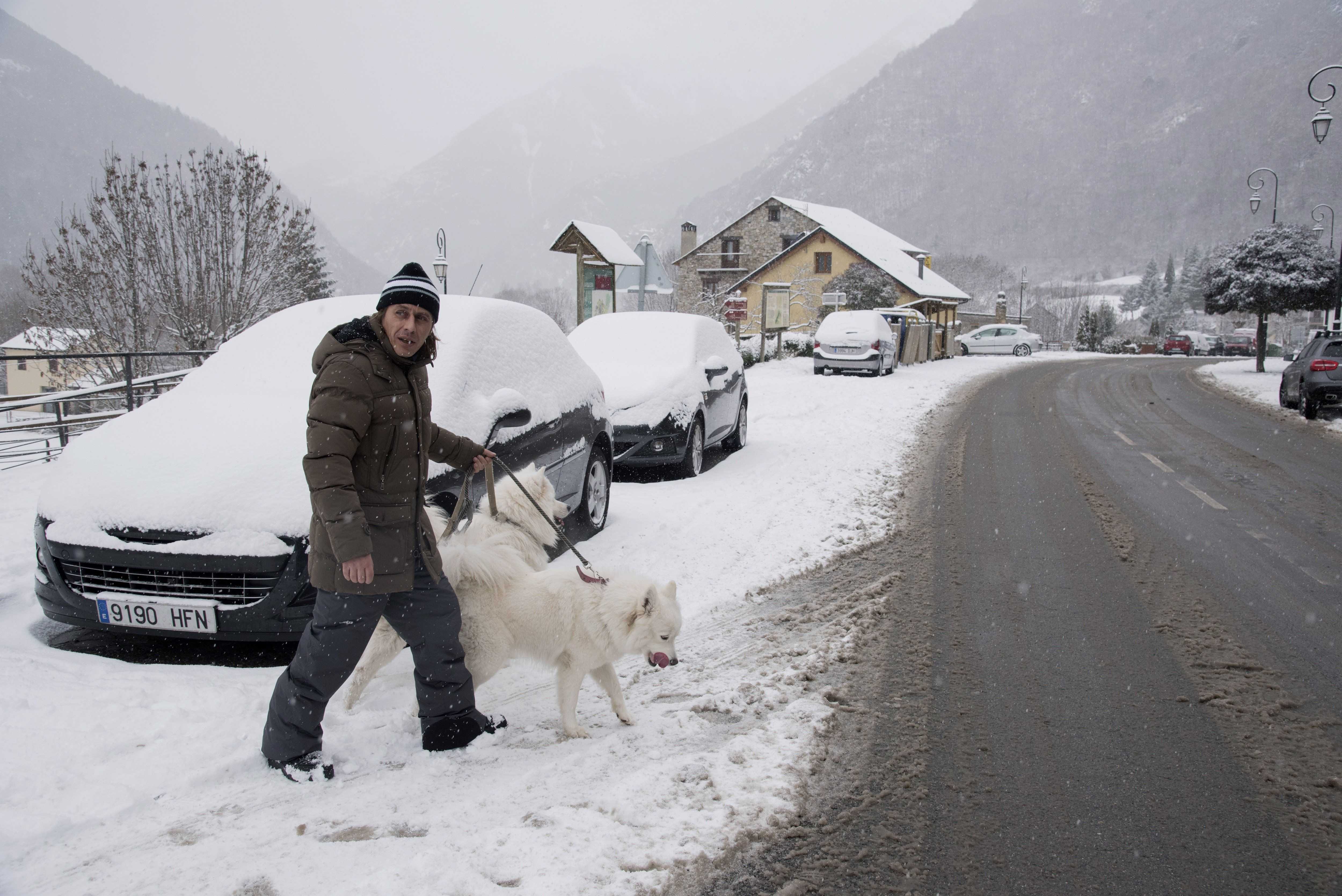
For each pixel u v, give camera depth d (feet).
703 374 33.35
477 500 16.14
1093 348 184.85
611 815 9.86
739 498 28.43
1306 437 45.83
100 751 11.01
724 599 18.51
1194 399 66.33
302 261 54.49
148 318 50.42
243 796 10.23
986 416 53.21
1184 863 9.31
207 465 14.51
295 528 13.62
